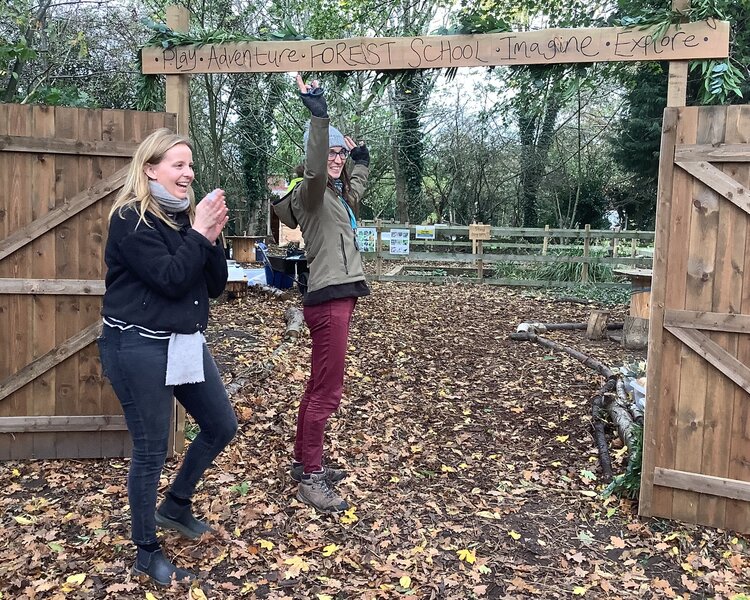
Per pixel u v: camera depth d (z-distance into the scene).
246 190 18.48
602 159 19.41
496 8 11.71
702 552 3.10
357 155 3.87
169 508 2.90
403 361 6.91
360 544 3.08
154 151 2.43
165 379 2.46
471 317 9.93
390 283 13.95
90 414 3.91
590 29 3.38
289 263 10.07
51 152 3.69
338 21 13.51
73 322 3.85
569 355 7.29
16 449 3.89
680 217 3.24
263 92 15.55
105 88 10.37
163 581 2.60
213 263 2.55
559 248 14.16
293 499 3.47
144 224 2.37
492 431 4.85
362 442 4.47
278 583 2.72
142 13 11.77
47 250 3.77
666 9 3.32
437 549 3.08
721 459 3.27
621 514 3.51
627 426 4.52
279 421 4.71
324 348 3.30
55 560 2.79
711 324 3.21
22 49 5.11
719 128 3.10
